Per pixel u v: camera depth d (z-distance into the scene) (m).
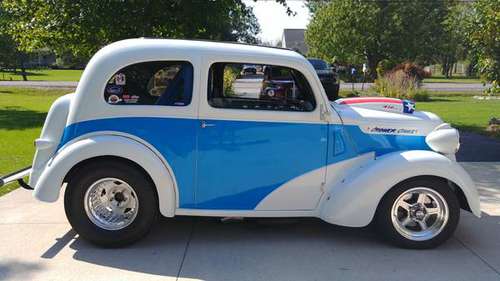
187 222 5.20
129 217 4.47
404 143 4.73
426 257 4.43
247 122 4.45
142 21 10.97
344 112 4.70
